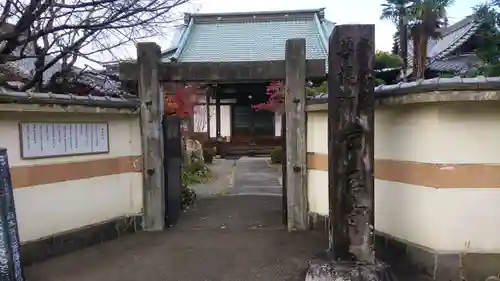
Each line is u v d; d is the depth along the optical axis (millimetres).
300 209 6656
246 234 6496
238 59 18828
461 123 4227
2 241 3951
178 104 13430
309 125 6648
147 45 6570
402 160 4773
